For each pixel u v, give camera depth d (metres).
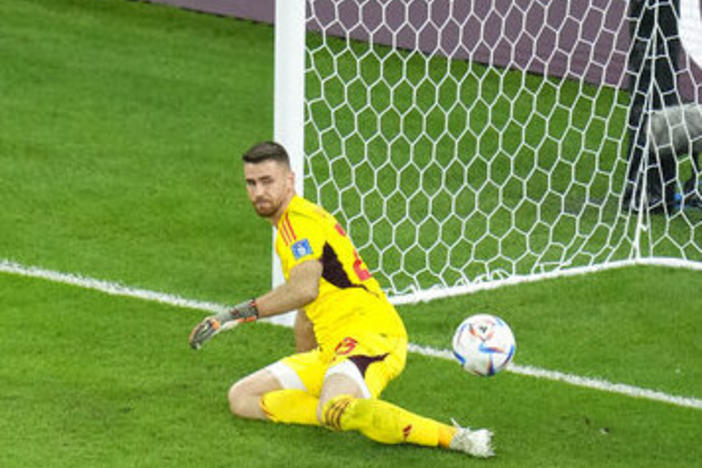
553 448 20.72
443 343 24.86
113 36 45.00
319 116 37.22
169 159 34.75
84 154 34.59
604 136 33.81
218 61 43.53
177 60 43.28
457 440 19.98
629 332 25.83
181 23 46.78
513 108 38.12
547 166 35.56
